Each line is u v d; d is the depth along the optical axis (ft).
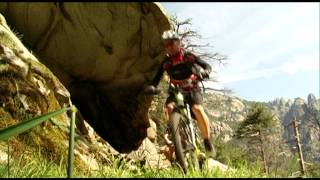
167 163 24.67
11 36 20.26
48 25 34.55
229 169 11.10
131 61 37.14
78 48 36.17
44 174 8.93
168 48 14.97
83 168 16.88
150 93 15.56
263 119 84.17
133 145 43.16
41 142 16.56
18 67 18.81
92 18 33.86
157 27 33.76
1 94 17.58
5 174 8.03
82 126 22.98
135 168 11.35
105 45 35.70
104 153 21.44
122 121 43.09
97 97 41.93
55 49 36.19
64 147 17.44
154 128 47.83
